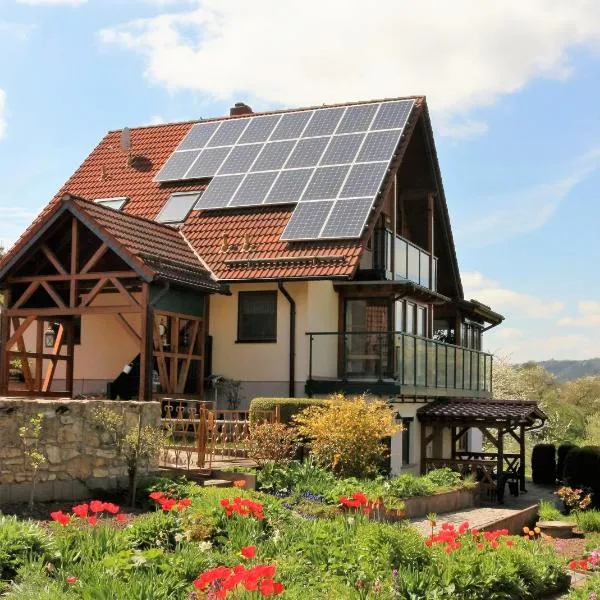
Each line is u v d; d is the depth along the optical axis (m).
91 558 10.04
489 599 11.69
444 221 32.56
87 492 14.45
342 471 18.78
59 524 10.80
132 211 27.91
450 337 34.47
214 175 27.84
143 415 15.59
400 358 24.16
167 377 22.55
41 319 23.98
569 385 69.12
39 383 24.08
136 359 23.38
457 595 11.23
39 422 13.36
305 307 23.97
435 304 29.73
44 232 22.31
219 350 24.72
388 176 26.00
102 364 25.41
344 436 18.70
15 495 13.33
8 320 23.22
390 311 24.84
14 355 23.39
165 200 27.97
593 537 20.41
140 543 10.91
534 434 50.28
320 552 11.59
